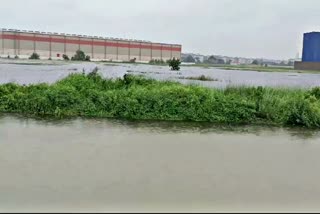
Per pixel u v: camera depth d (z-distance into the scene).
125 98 10.85
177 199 4.37
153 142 7.49
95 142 7.27
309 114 10.46
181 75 31.94
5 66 39.44
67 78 13.37
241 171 5.65
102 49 86.19
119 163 5.82
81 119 10.03
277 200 4.48
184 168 5.68
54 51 79.62
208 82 20.80
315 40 78.62
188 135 8.39
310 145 7.83
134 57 91.25
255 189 4.85
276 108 10.87
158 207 4.11
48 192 4.44
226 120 10.65
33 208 3.96
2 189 4.49
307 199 4.55
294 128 9.99
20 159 5.84
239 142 7.86
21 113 10.69
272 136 8.72
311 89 14.02
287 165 6.13
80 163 5.73
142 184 4.86
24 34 75.31
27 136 7.60
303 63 82.50
